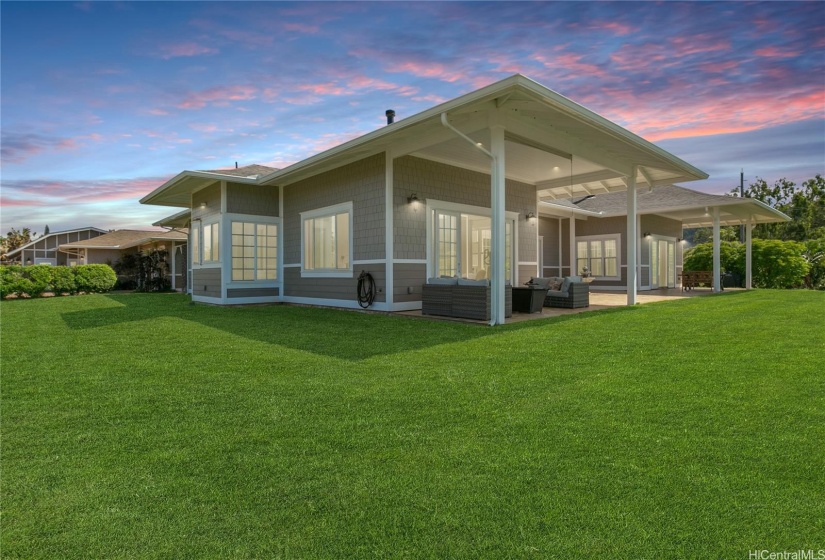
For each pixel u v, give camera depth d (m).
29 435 2.92
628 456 2.46
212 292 12.11
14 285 16.05
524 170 11.50
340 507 2.03
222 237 11.52
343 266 10.47
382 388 3.80
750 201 13.91
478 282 8.30
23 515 2.01
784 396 3.39
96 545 1.80
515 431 2.85
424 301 8.88
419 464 2.43
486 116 7.54
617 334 6.19
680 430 2.80
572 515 1.92
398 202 9.45
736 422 2.91
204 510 2.03
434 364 4.62
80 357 5.26
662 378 3.95
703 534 1.79
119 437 2.88
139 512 2.02
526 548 1.72
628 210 10.67
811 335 5.85
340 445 2.69
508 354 5.04
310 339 6.19
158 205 15.40
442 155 9.95
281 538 1.82
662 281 18.39
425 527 1.87
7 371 4.61
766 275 20.52
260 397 3.63
